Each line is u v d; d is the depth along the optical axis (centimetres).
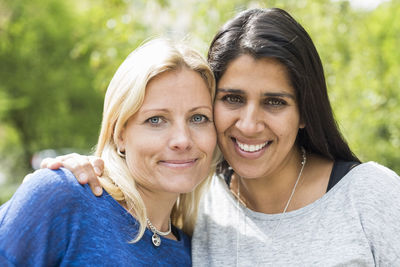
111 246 208
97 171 224
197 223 268
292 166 256
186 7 582
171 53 220
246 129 229
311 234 230
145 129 221
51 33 1480
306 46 237
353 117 702
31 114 1555
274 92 229
